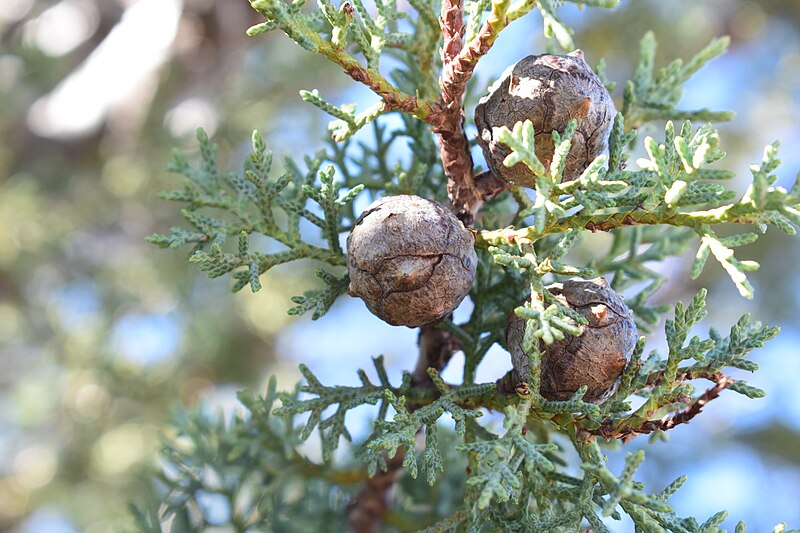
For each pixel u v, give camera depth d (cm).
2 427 80
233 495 41
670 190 31
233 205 35
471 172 33
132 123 75
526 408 31
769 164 30
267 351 88
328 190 34
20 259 75
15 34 82
